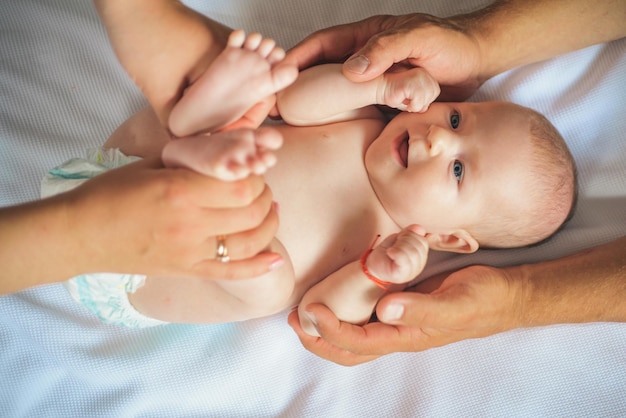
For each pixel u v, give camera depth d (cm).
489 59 145
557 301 134
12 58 155
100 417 143
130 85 157
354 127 143
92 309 125
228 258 89
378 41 122
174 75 102
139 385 145
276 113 141
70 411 143
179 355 147
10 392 142
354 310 130
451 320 125
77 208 84
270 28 160
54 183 116
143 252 86
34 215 83
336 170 138
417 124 136
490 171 135
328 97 131
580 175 153
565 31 147
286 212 134
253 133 82
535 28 146
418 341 132
